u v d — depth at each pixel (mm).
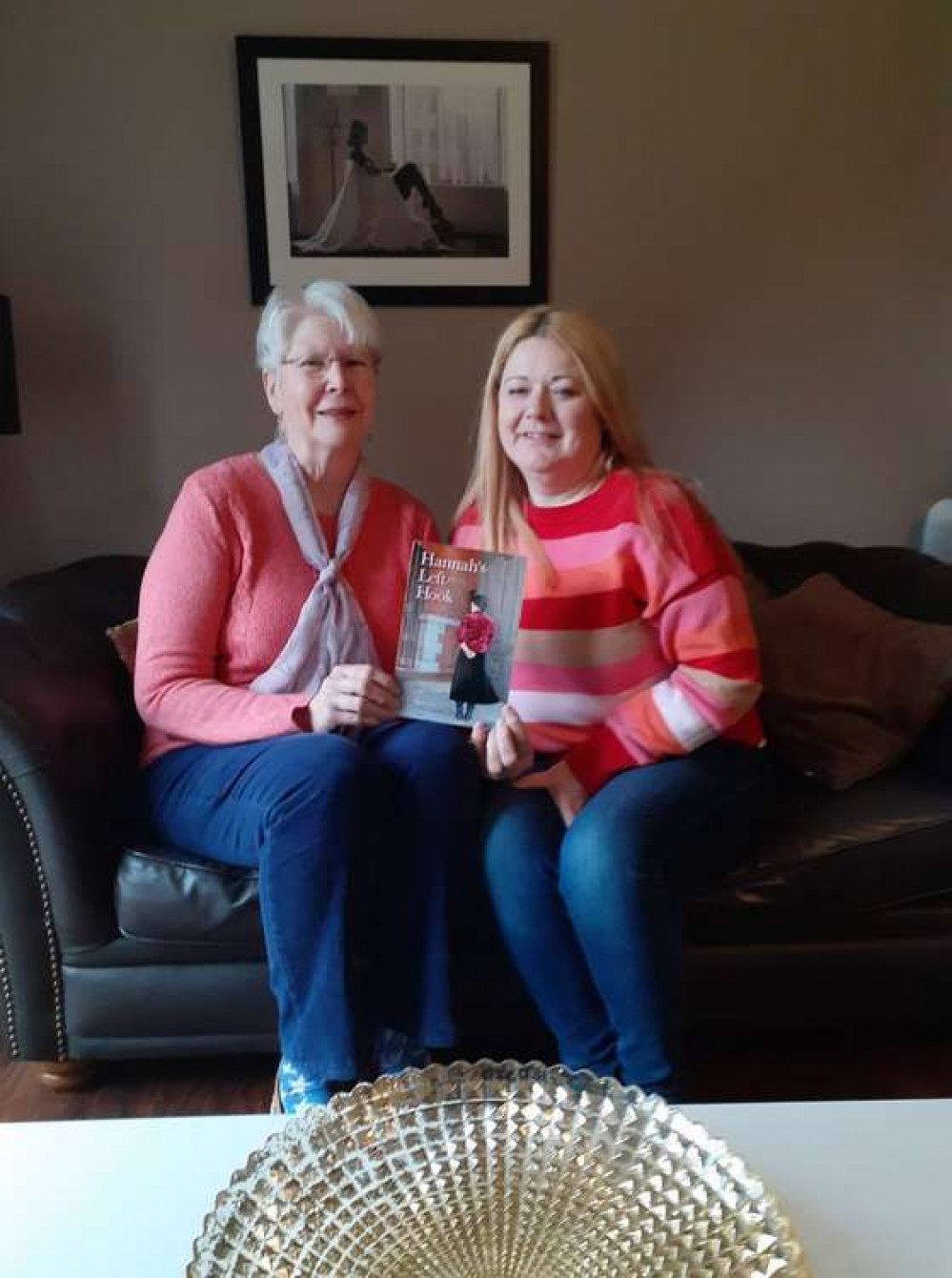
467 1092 883
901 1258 742
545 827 1397
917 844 1553
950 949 1578
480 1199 790
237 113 2182
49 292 2221
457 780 1409
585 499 1493
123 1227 769
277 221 2219
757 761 1528
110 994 1505
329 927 1295
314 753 1345
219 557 1521
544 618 1482
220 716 1452
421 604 1437
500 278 2295
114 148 2174
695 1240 739
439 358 2324
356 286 2264
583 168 2273
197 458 2326
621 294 2338
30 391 2252
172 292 2248
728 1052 1688
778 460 2459
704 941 1531
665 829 1335
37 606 1712
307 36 2152
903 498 2512
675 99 2260
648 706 1432
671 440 2426
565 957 1346
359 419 1597
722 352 2391
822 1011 1587
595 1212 776
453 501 2393
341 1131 839
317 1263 726
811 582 2025
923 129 2326
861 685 1824
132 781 1636
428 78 2186
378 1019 1390
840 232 2357
